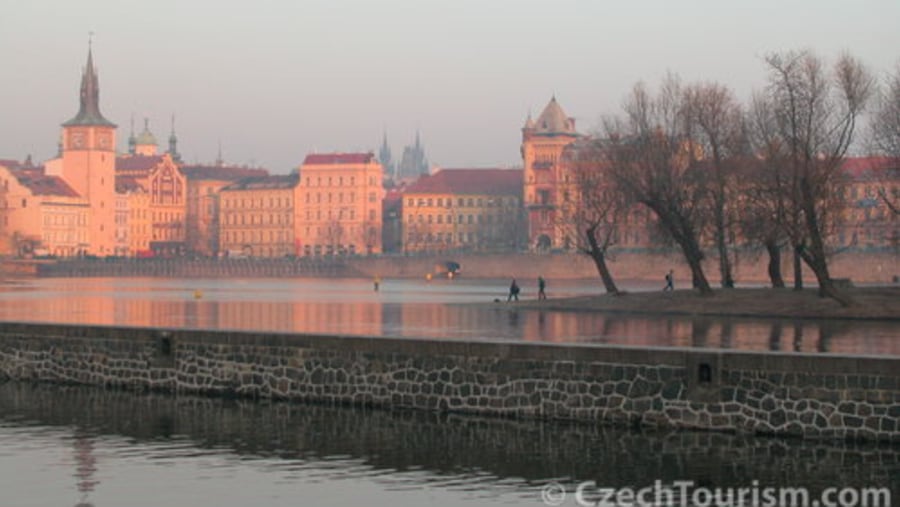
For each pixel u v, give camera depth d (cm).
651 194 13425
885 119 12775
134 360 7181
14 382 7531
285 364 6644
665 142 13600
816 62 11881
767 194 12862
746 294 13150
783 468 4981
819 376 5303
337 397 6469
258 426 5962
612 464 5088
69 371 7419
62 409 6506
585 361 5797
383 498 4603
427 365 6203
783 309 12312
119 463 5191
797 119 11831
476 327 10788
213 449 5466
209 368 6894
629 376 5694
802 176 11838
